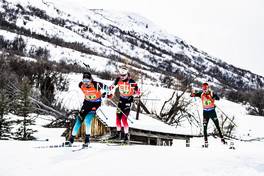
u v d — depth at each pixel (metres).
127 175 6.62
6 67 30.81
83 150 9.58
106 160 8.13
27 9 174.75
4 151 9.51
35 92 25.27
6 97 18.41
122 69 10.98
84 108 10.18
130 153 8.95
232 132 31.84
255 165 7.24
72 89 34.25
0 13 140.00
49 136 18.95
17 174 7.20
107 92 10.51
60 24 189.12
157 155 8.62
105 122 14.48
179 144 24.20
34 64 33.25
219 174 6.46
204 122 12.67
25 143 11.10
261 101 49.94
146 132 15.73
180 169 6.93
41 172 7.30
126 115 11.06
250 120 39.62
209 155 8.68
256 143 24.47
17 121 17.88
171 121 27.06
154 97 35.84
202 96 12.77
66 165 7.83
